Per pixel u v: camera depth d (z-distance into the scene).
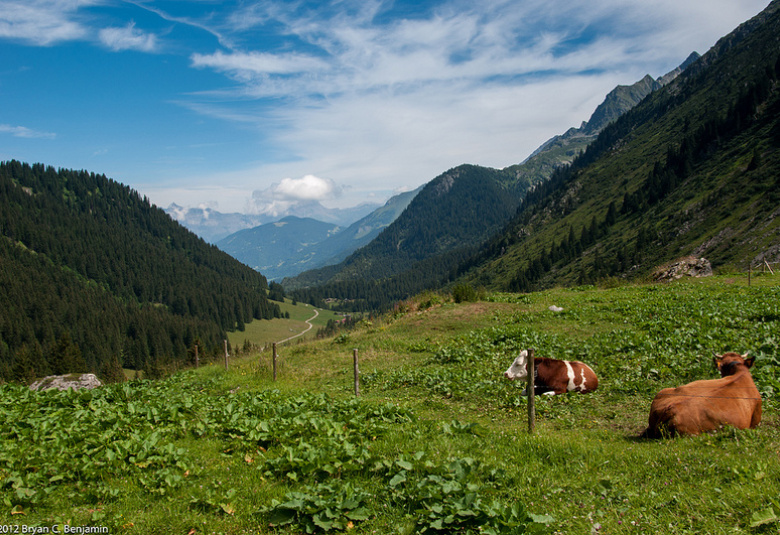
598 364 15.96
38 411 12.18
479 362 18.84
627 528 5.30
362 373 19.78
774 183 107.31
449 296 35.91
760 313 19.39
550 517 5.43
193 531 6.03
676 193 153.88
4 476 7.34
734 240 100.19
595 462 7.28
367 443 8.54
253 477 7.64
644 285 35.16
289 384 18.86
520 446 8.21
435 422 10.14
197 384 19.81
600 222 188.62
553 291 37.66
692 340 16.53
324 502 6.12
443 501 5.98
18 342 169.00
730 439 7.49
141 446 8.67
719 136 162.88
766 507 5.12
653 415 8.76
